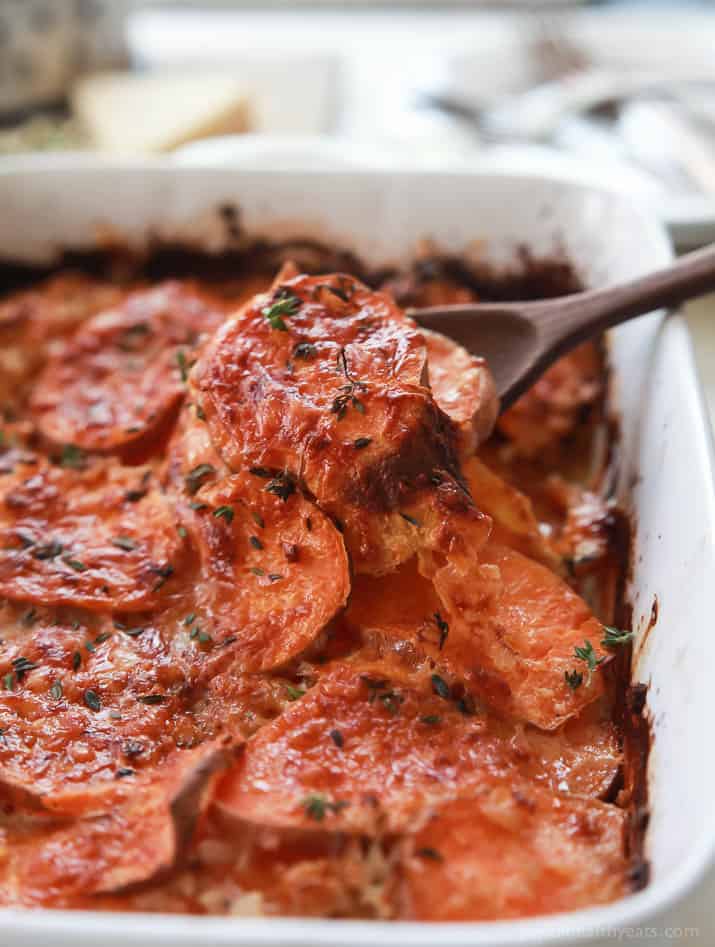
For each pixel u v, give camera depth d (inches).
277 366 11.8
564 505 14.6
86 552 12.7
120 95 25.8
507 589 12.4
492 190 16.0
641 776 11.1
